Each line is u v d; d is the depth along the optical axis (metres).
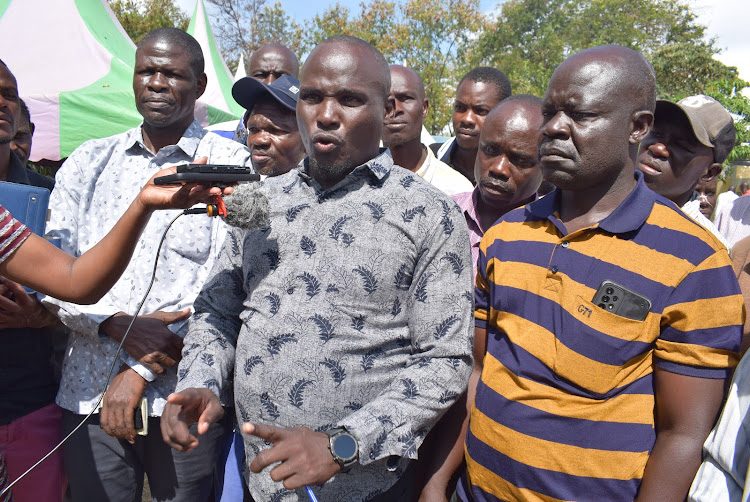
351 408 1.75
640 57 1.66
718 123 2.46
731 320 1.49
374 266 1.76
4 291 2.31
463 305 1.78
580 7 31.84
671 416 1.52
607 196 1.68
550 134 1.63
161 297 2.43
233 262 2.03
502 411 1.67
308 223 1.85
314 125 1.84
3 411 2.46
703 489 1.45
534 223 1.80
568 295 1.60
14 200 2.22
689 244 1.53
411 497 1.99
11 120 2.54
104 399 2.31
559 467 1.57
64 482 2.66
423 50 29.55
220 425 2.47
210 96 10.86
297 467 1.49
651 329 1.52
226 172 1.59
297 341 1.75
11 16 7.32
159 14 23.73
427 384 1.68
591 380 1.54
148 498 3.61
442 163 3.71
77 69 7.04
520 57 31.12
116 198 2.54
